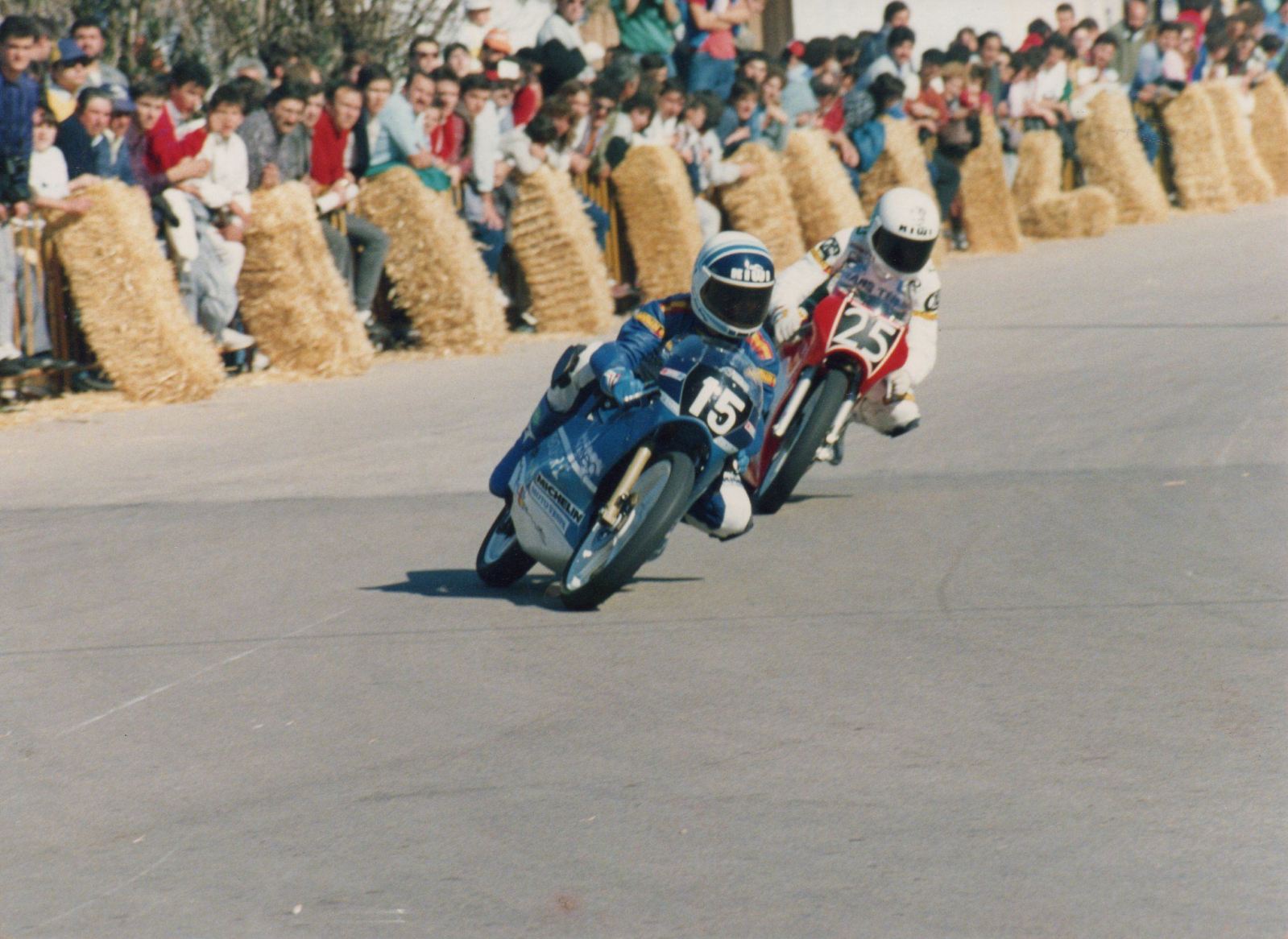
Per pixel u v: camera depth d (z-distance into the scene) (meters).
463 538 14.78
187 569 13.69
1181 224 42.81
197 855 7.86
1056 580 12.68
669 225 29.47
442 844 7.89
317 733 9.54
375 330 26.19
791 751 9.03
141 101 22.47
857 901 7.16
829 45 34.06
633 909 7.14
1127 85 45.97
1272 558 13.09
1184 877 7.34
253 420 20.84
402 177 25.62
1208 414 19.55
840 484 17.05
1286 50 53.56
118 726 9.74
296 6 31.28
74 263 21.66
